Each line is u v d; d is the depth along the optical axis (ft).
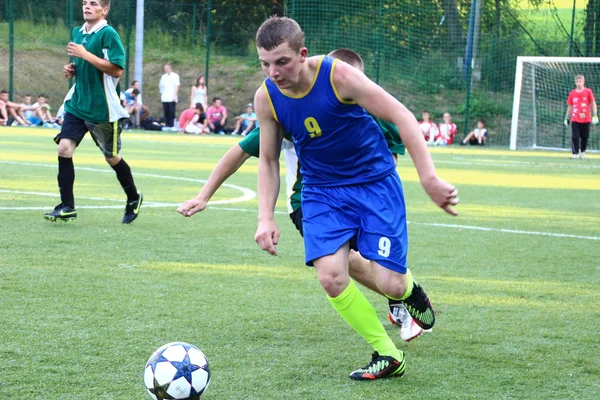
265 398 15.53
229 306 22.58
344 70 17.25
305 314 21.99
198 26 161.89
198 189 53.01
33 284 24.30
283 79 16.92
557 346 19.51
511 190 59.62
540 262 30.55
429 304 18.53
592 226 40.91
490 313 22.65
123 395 15.38
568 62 131.75
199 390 14.75
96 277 25.63
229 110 150.10
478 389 16.37
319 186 18.20
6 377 16.17
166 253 30.25
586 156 112.27
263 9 158.61
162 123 142.82
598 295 25.04
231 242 33.12
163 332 19.79
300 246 32.94
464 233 37.47
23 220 36.68
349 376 16.99
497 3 140.15
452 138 131.23
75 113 35.65
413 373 17.39
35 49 156.66
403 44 140.26
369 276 20.90
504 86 140.97
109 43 35.17
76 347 18.33
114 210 41.47
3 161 68.03
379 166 18.06
